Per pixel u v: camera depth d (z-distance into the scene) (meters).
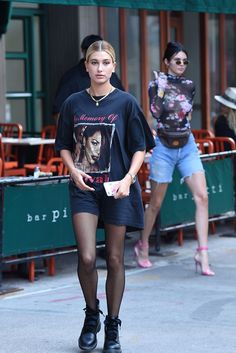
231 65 27.88
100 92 10.46
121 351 10.55
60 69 24.12
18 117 24.41
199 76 26.86
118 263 10.42
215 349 10.80
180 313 12.54
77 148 10.45
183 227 17.36
